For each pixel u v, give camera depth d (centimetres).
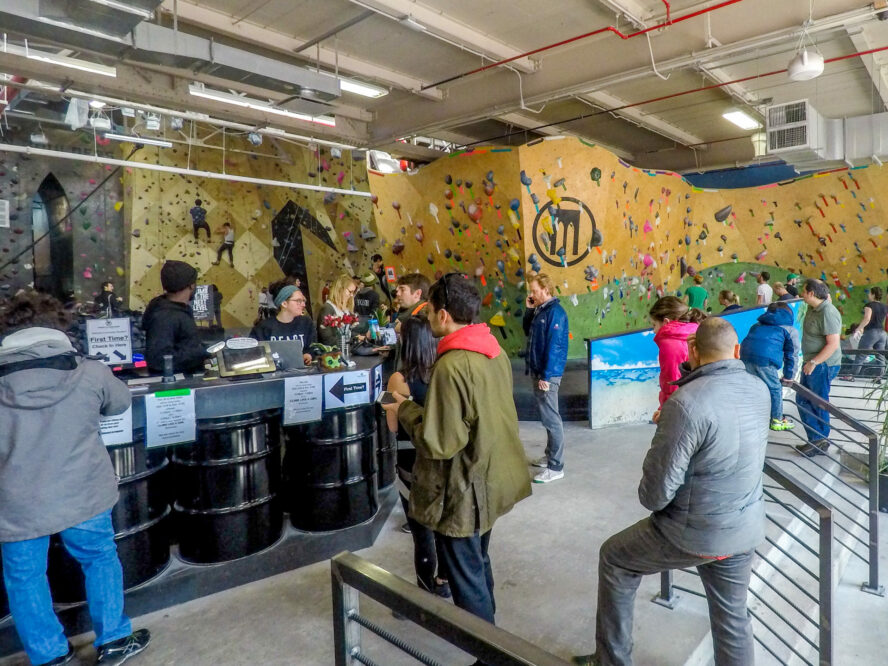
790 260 1121
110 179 1026
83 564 226
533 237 782
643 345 609
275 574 302
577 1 546
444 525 196
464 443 189
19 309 213
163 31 446
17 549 210
